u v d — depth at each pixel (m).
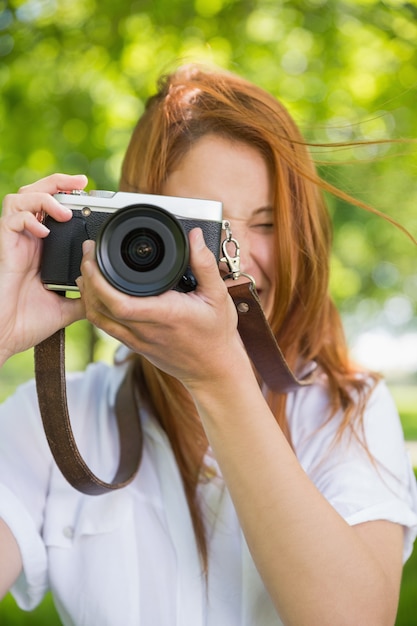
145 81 4.99
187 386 1.24
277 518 1.23
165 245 1.10
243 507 1.24
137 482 1.62
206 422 1.25
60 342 1.42
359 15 4.83
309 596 1.22
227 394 1.22
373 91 5.04
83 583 1.56
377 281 10.05
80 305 1.42
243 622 1.52
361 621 1.23
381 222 8.28
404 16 4.64
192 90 1.61
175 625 1.53
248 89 1.71
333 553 1.23
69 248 1.37
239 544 1.56
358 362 1.82
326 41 5.07
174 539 1.56
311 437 1.62
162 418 1.66
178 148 1.56
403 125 4.84
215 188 1.54
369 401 1.66
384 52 4.99
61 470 1.45
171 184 1.57
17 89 5.02
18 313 1.37
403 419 11.99
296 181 1.66
